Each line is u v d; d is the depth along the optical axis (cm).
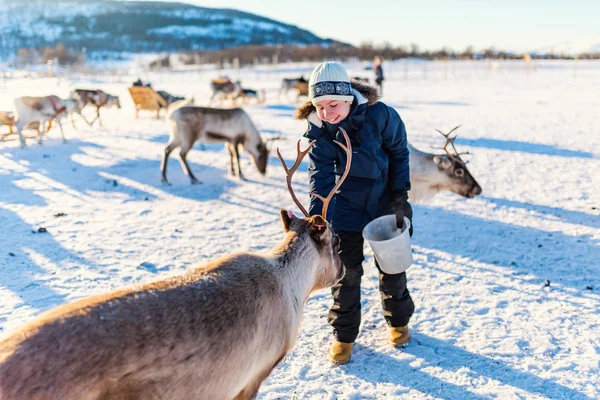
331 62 300
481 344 360
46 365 160
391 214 339
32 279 458
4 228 600
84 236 579
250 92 2436
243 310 216
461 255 535
